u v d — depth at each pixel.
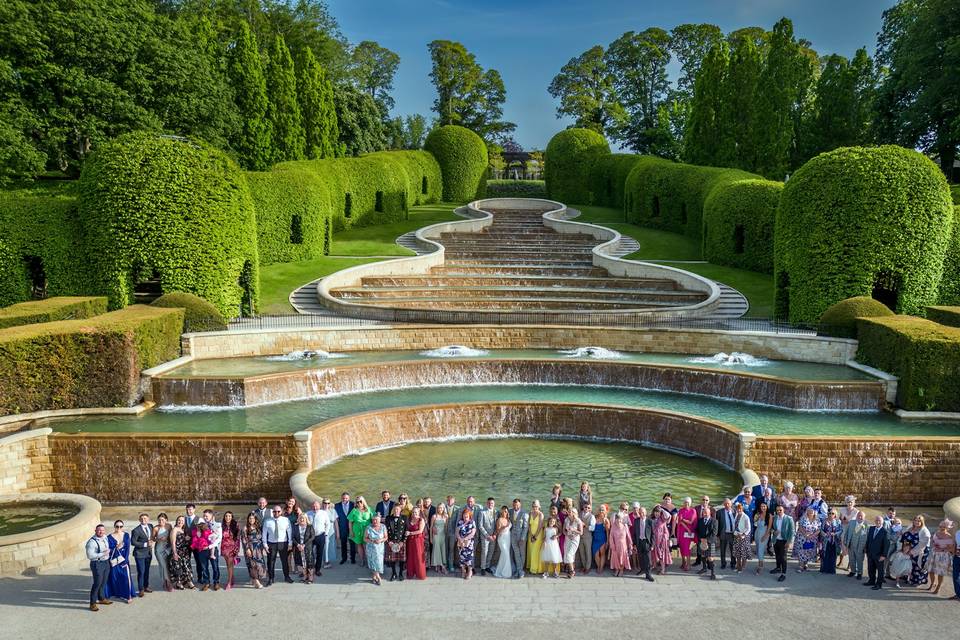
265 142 58.03
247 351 30.66
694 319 34.25
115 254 32.09
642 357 30.69
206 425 22.36
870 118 55.62
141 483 19.30
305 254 46.78
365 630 11.70
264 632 11.65
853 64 57.44
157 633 11.63
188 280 32.81
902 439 18.97
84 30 42.72
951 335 23.53
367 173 60.41
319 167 54.16
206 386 24.56
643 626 11.82
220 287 33.56
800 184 33.34
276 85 59.62
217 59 56.75
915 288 31.52
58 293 32.94
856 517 13.83
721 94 58.94
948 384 22.94
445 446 22.52
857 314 29.05
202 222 32.81
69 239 32.78
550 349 32.34
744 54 57.25
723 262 46.66
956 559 12.73
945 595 13.05
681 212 56.84
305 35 77.56
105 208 31.94
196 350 29.55
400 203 63.84
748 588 13.34
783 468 19.33
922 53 46.22
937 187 31.14
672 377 26.94
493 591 13.23
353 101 80.56
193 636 11.53
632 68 88.94
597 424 23.17
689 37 87.06
